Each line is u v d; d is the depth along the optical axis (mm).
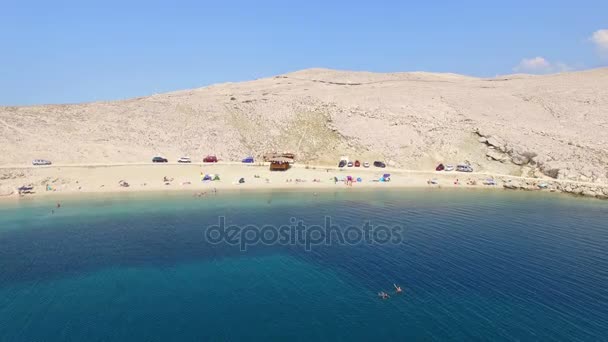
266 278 37812
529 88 136375
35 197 69625
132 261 41562
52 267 39875
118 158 90562
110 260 41812
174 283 36656
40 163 81875
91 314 31219
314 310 32031
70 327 29422
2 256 42531
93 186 75812
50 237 48781
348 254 43688
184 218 57188
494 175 91000
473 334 28531
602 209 64438
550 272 38625
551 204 68062
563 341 27672
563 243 47000
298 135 111688
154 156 94438
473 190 80562
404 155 100562
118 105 121438
